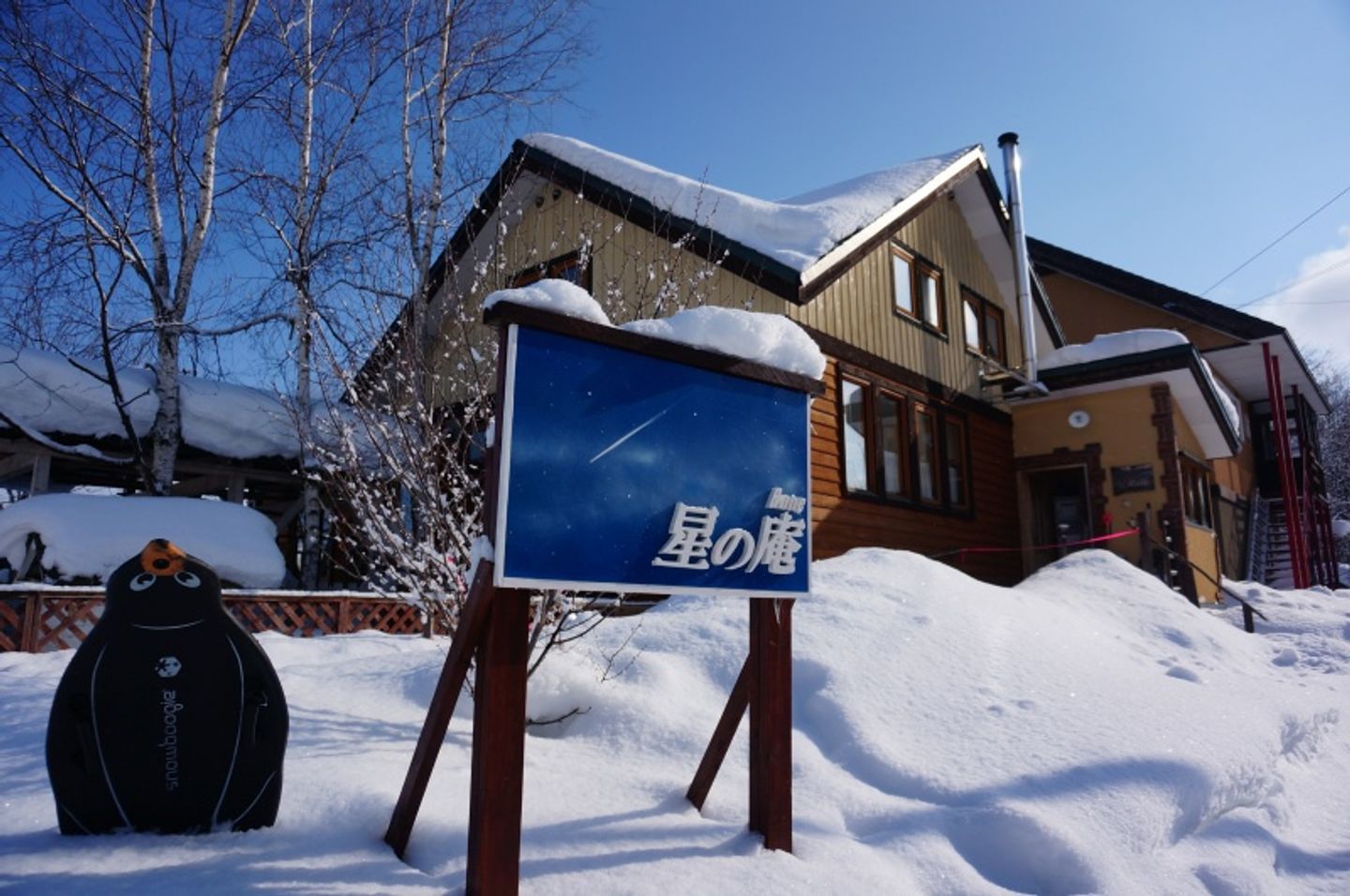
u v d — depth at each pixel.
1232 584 14.02
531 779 3.67
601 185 11.07
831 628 5.62
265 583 9.28
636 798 3.56
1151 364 13.57
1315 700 6.48
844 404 11.42
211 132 11.03
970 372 14.59
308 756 3.80
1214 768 4.42
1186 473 14.93
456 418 6.22
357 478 5.46
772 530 3.26
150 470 10.45
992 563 14.09
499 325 2.81
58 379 10.31
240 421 11.31
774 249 10.03
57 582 8.24
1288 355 19.97
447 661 2.90
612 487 2.88
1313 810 4.92
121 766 3.02
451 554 5.05
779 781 3.25
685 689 4.95
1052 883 3.37
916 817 3.66
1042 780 4.01
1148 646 7.23
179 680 3.09
